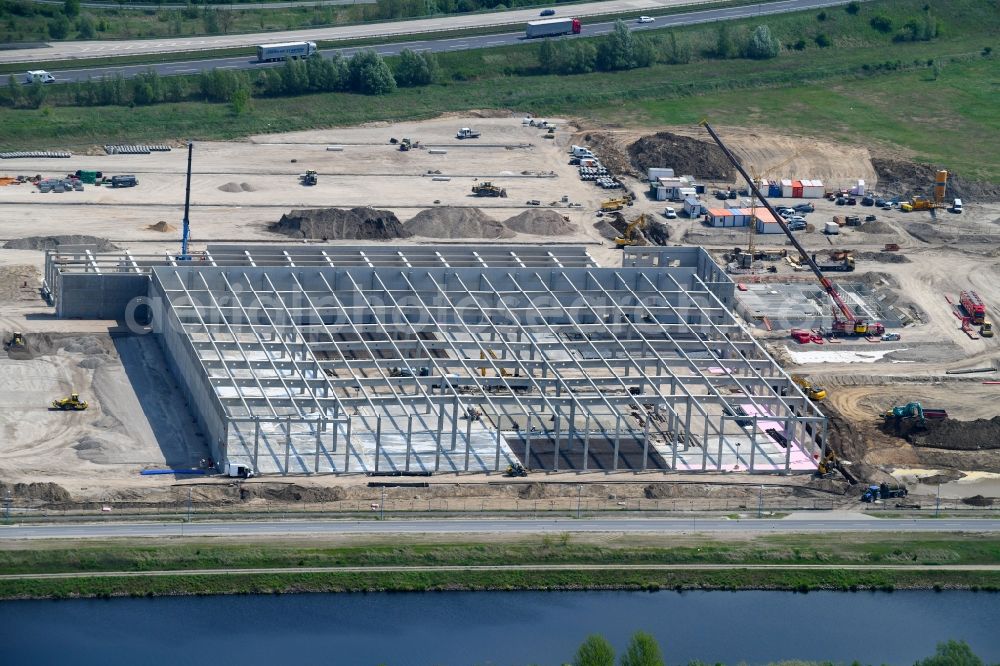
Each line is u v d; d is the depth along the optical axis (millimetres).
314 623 134000
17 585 134625
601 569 143125
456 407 161250
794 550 148250
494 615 136750
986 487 166625
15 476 152500
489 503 152750
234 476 154625
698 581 143000
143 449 160250
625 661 119812
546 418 173000
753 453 163625
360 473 157250
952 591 145125
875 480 164000
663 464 164500
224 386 168375
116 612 133750
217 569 138625
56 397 171125
